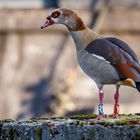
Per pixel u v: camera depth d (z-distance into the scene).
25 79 22.78
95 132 7.98
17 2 24.14
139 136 7.81
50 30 23.80
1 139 8.50
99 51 8.83
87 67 8.93
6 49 23.69
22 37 23.88
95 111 20.39
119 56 8.72
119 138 7.90
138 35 23.72
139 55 23.20
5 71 23.16
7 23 23.89
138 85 8.66
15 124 8.42
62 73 22.56
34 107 21.36
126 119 8.35
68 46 23.45
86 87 21.31
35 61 23.38
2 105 21.89
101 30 23.62
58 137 8.14
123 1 23.95
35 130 8.25
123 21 23.70
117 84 8.80
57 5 24.11
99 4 23.86
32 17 23.94
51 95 21.20
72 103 20.11
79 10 23.83
